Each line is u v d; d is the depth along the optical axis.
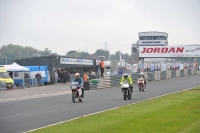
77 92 26.75
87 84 41.16
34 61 62.66
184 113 18.06
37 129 14.45
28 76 53.56
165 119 16.05
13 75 52.69
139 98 29.42
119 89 42.88
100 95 33.34
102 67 47.25
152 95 32.31
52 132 13.48
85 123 15.49
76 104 25.05
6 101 29.08
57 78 57.12
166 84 49.81
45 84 54.50
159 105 22.42
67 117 18.41
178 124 14.59
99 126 14.59
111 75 46.94
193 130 13.14
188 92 33.94
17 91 42.47
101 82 44.19
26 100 29.53
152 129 13.56
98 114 18.52
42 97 32.69
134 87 44.22
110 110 20.19
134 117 16.98
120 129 13.69
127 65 53.41
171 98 27.61
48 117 18.50
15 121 17.22
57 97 32.19
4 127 15.45
